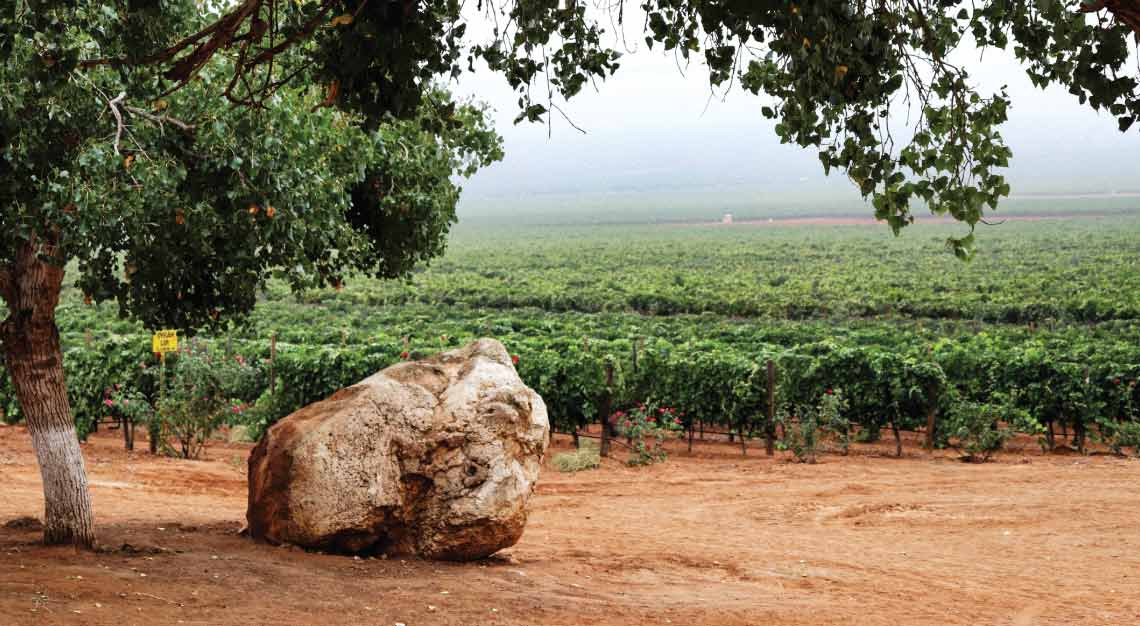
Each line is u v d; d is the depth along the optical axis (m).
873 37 5.43
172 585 7.71
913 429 20.70
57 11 6.27
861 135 5.80
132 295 9.02
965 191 5.63
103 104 7.56
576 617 7.66
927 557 11.27
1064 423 20.31
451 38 5.98
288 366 21.58
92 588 7.20
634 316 50.25
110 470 17.30
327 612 7.25
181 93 7.86
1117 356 22.34
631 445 20.36
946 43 5.87
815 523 13.71
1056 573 10.29
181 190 8.05
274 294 61.56
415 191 11.93
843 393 20.98
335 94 6.22
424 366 10.35
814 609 8.37
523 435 10.19
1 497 13.87
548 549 11.52
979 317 48.94
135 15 7.12
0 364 22.08
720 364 20.81
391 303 60.84
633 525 13.63
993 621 8.07
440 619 7.29
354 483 9.56
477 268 96.31
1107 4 4.49
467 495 9.84
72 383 20.95
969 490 15.70
